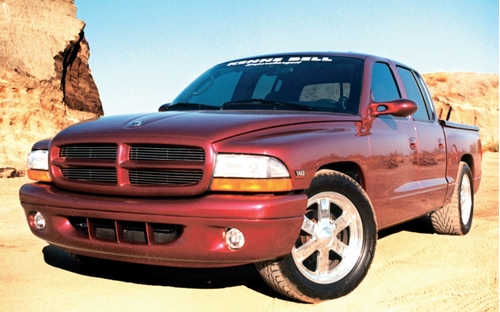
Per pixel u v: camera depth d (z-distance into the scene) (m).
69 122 35.28
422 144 5.21
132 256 3.63
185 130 3.60
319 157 3.70
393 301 3.86
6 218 7.48
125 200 3.61
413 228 6.68
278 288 3.68
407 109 4.41
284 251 3.46
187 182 3.50
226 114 3.95
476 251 5.48
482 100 51.56
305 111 4.32
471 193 6.64
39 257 5.07
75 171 3.91
